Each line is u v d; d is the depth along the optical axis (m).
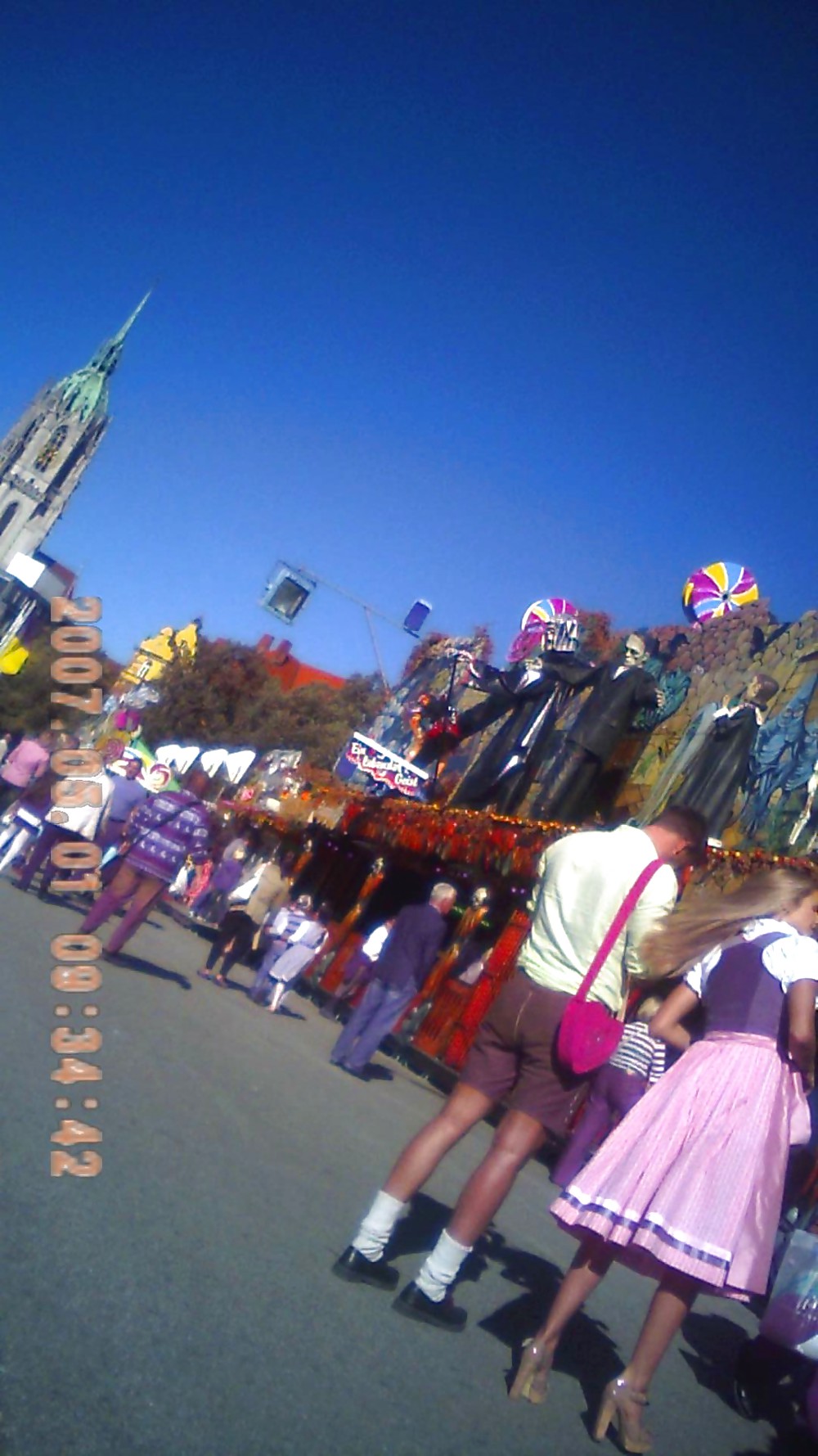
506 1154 4.80
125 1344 3.84
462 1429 4.09
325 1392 3.98
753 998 4.70
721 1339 7.13
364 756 22.89
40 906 14.80
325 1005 18.89
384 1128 9.30
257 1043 11.49
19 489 161.50
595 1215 4.57
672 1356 6.25
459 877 19.22
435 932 12.38
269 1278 4.76
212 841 27.73
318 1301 4.71
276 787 30.53
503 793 21.06
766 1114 4.57
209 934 25.05
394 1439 3.82
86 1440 3.23
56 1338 3.73
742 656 17.83
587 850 4.92
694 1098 4.64
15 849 15.99
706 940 4.88
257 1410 3.70
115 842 15.98
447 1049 15.33
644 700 18.69
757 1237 4.46
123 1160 5.64
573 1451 4.23
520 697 21.70
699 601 19.89
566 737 18.58
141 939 17.73
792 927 4.88
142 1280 4.35
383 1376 4.27
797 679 16.34
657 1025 4.91
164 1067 8.12
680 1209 4.46
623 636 20.92
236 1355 4.01
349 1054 12.41
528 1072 4.84
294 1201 5.95
